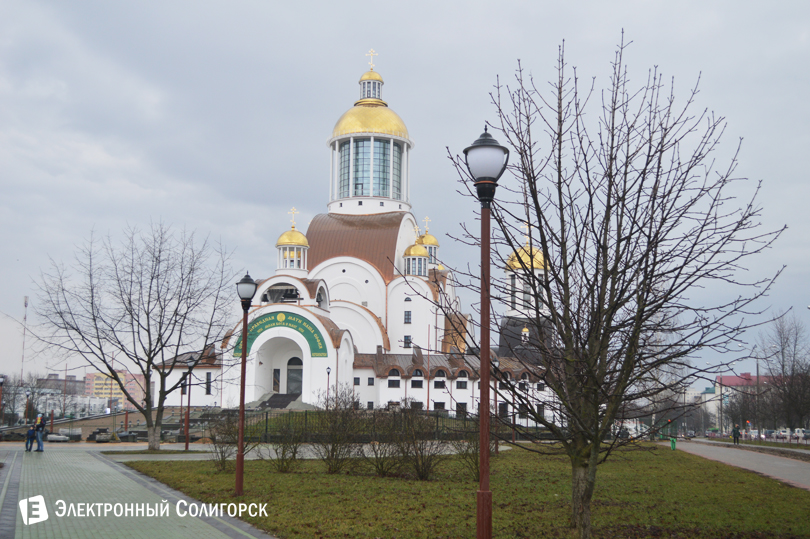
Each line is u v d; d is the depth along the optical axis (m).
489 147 10.27
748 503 17.64
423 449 22.78
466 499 17.59
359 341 67.19
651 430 11.96
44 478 21.45
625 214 11.84
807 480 23.64
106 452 32.78
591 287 11.46
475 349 12.49
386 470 23.36
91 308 34.19
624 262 11.70
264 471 23.94
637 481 22.11
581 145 11.94
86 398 188.00
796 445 48.91
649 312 11.06
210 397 64.38
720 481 22.47
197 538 12.74
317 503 16.70
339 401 36.25
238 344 61.31
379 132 78.69
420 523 14.21
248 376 61.22
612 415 11.48
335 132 79.81
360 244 73.62
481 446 9.87
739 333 11.20
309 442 34.28
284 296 65.19
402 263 74.75
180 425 48.81
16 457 29.12
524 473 24.30
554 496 18.56
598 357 11.43
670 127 11.85
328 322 63.06
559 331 11.82
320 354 59.91
